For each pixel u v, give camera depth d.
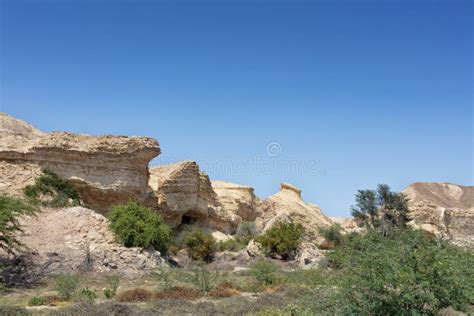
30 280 27.89
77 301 21.23
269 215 72.62
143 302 21.80
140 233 35.41
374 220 55.22
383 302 12.10
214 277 29.00
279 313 15.23
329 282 13.88
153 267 33.41
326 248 53.81
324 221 72.25
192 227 58.38
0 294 24.08
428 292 11.77
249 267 39.69
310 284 18.72
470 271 13.01
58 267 30.16
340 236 54.28
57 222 34.34
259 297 21.97
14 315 17.02
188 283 28.38
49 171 41.81
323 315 13.33
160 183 55.59
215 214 64.19
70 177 42.97
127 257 33.25
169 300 21.06
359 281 12.34
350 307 12.58
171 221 56.53
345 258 14.13
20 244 29.17
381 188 57.41
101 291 25.47
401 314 11.99
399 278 11.84
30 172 41.16
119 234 35.19
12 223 30.23
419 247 12.52
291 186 77.94
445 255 12.38
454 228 55.78
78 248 32.41
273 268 29.56
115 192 44.75
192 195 58.69
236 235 62.81
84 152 43.72
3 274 27.64
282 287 25.14
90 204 44.34
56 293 24.33
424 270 12.00
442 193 80.38
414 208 58.16
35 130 61.41
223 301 21.86
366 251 13.45
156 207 52.03
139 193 46.97
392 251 12.59
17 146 42.16
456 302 12.20
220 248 50.84
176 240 49.50
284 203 73.31
